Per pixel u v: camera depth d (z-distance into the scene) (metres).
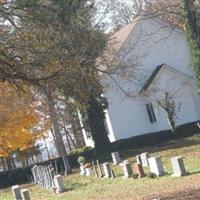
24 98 26.47
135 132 51.91
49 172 33.44
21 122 31.88
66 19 17.86
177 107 52.03
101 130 46.72
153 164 27.48
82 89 19.16
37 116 35.41
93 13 34.78
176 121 52.12
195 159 32.69
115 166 37.53
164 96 49.12
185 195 18.09
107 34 41.25
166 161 35.41
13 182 45.09
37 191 34.72
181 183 22.64
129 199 20.45
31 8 16.97
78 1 19.83
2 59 16.95
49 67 17.59
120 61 45.56
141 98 51.53
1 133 32.16
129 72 48.22
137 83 51.72
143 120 52.09
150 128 52.16
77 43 18.41
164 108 47.69
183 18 43.47
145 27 52.94
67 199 25.94
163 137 48.12
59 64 17.69
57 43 17.58
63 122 56.38
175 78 51.97
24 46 17.23
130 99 51.75
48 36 17.42
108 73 40.75
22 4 16.75
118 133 51.50
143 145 47.66
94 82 20.03
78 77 18.38
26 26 17.20
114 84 50.25
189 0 41.72
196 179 23.02
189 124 48.53
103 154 46.09
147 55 53.22
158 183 24.36
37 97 27.86
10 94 22.97
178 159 25.41
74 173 40.41
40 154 68.06
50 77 17.45
